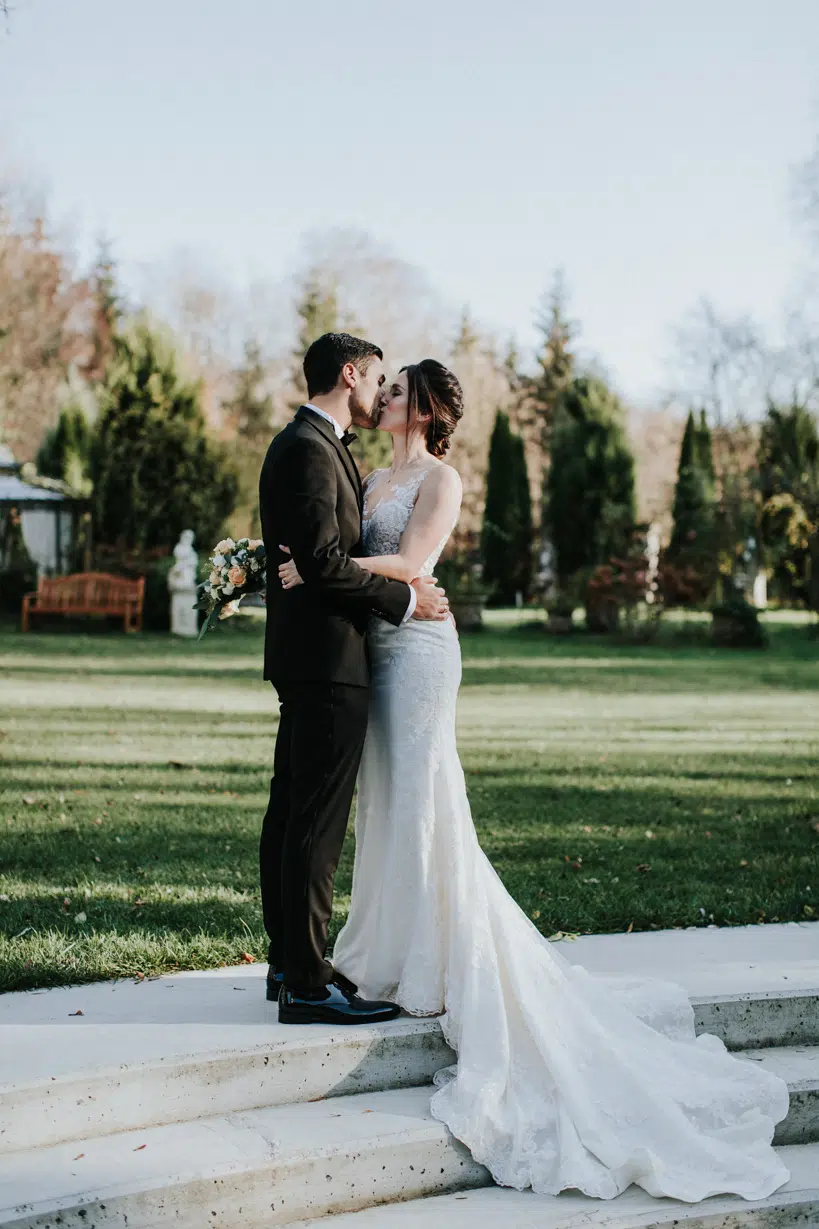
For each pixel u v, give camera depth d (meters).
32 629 22.44
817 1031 3.98
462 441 46.00
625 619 24.16
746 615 23.06
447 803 3.70
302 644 3.58
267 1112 3.35
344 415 3.72
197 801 7.52
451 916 3.63
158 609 23.11
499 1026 3.48
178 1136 3.17
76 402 30.17
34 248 39.50
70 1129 3.12
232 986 4.02
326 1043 3.47
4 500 24.27
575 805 7.74
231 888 5.37
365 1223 3.07
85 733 10.43
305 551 3.45
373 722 3.80
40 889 5.27
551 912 5.05
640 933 4.78
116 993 3.93
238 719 11.66
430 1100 3.42
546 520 30.28
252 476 26.98
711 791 8.34
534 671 17.92
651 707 13.65
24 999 3.85
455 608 25.83
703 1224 3.16
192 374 25.25
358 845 3.90
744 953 4.46
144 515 24.61
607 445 27.02
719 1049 3.76
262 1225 3.01
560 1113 3.35
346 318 43.66
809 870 5.99
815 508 26.50
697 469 29.80
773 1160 3.38
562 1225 3.08
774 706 13.88
